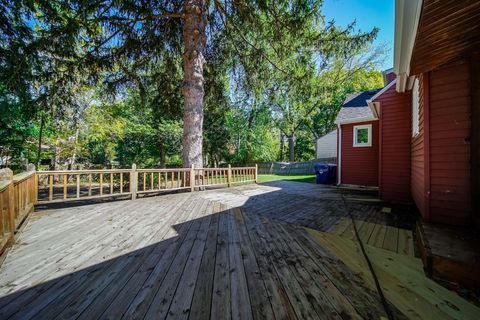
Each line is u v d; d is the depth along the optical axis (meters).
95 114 10.91
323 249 2.41
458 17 2.00
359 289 1.66
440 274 1.83
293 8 5.98
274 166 17.42
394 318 1.36
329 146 18.06
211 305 1.46
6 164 9.77
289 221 3.51
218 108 9.84
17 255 2.22
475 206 2.78
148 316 1.36
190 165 6.73
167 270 1.92
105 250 2.36
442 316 1.39
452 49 2.68
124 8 5.31
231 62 8.21
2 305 1.45
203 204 4.81
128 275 1.84
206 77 8.51
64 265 2.01
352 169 8.02
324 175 8.91
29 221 3.45
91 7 5.15
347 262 2.10
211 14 7.32
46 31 5.43
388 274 1.89
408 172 5.14
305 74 7.05
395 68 3.49
